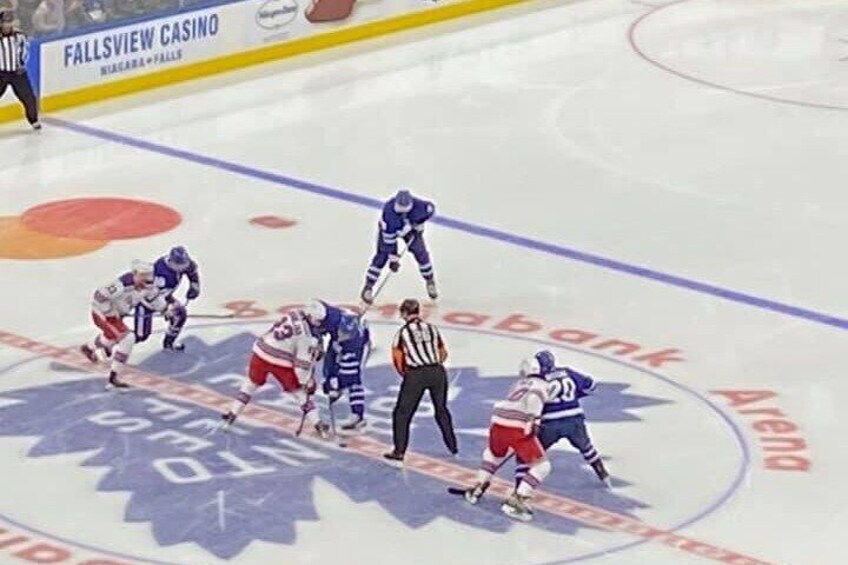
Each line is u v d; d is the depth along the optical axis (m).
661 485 30.94
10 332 37.16
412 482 30.78
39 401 33.72
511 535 29.05
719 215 46.31
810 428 33.44
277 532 29.03
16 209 45.09
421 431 32.75
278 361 31.98
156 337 36.81
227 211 45.47
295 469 31.19
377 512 29.75
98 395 34.03
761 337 37.97
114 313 34.34
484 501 30.16
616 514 29.86
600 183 48.69
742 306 39.78
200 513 29.59
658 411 33.94
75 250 42.34
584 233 44.59
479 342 37.16
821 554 28.86
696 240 44.31
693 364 36.34
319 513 29.66
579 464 31.62
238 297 39.38
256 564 28.02
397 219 38.22
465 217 45.50
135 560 28.02
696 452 32.25
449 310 38.94
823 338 38.06
